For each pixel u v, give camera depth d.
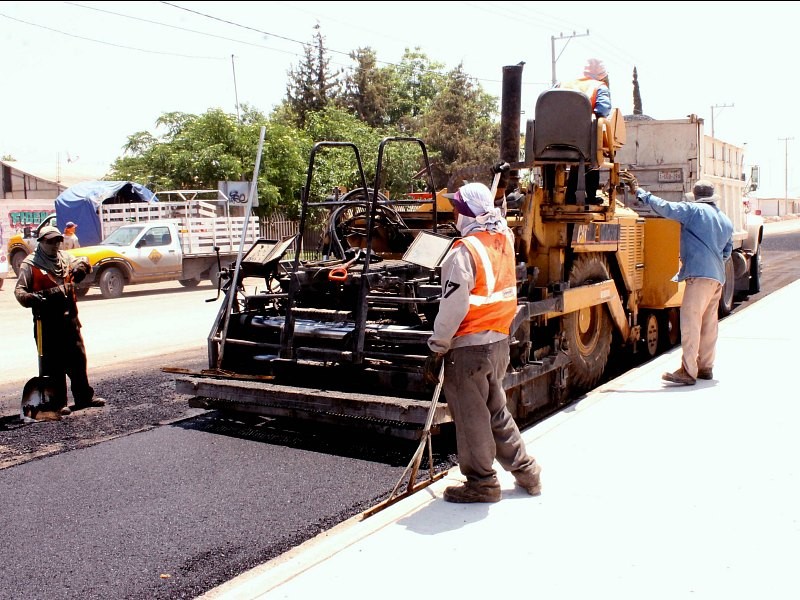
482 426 4.31
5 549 4.23
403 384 5.92
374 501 4.86
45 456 5.82
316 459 5.68
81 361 7.16
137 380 8.34
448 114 49.38
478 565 3.60
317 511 4.70
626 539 3.83
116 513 4.70
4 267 19.84
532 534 3.93
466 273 4.15
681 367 7.05
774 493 4.36
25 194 37.94
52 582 3.85
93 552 4.17
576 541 3.83
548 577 3.46
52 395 6.91
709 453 5.09
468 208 4.36
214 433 6.37
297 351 6.21
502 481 4.78
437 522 4.13
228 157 28.73
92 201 22.05
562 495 4.45
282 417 6.39
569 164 6.72
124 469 5.50
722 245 6.95
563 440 5.46
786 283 17.44
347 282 6.15
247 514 4.66
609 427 5.76
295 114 54.47
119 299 17.25
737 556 3.61
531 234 6.67
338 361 6.03
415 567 3.60
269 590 3.41
